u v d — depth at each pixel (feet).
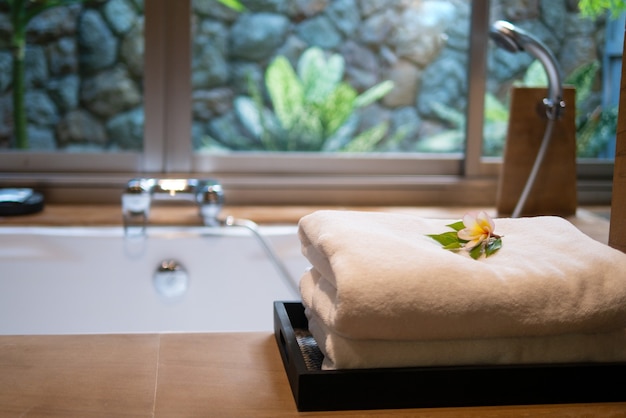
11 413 2.42
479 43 7.36
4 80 9.29
